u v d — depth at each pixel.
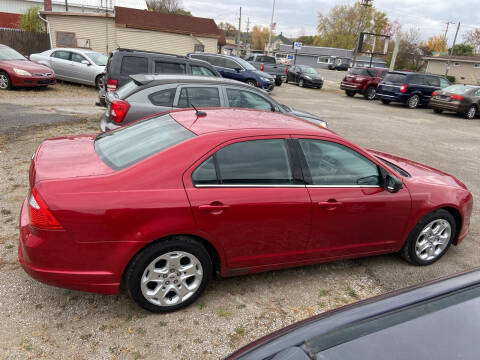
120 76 8.97
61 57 15.54
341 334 1.60
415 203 3.74
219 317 3.09
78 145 3.47
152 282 3.00
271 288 3.54
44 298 3.12
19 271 3.43
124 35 23.06
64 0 34.56
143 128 3.56
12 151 6.55
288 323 3.09
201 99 6.42
